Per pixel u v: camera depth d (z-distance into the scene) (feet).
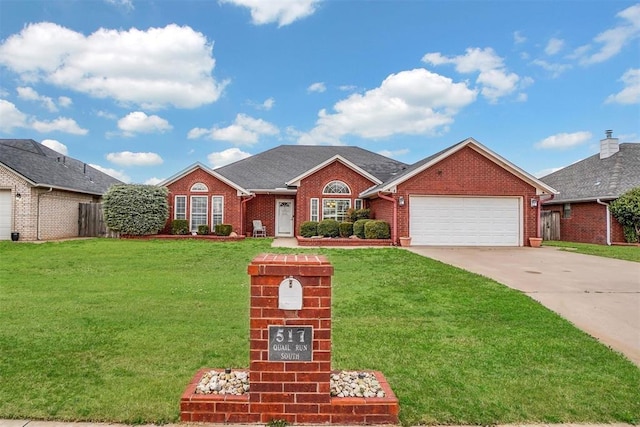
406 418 10.61
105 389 12.04
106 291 26.08
